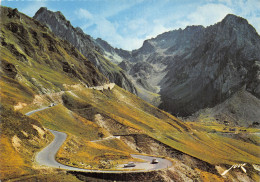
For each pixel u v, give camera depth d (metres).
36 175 55.34
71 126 120.12
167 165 89.25
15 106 104.25
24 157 61.59
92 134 123.56
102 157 88.44
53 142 84.69
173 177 80.88
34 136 77.44
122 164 83.44
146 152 142.50
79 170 63.91
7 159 56.12
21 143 68.06
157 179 75.44
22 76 148.00
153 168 82.12
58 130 105.88
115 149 109.88
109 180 66.19
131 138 149.88
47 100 146.62
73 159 73.81
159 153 148.00
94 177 63.66
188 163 147.50
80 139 101.38
